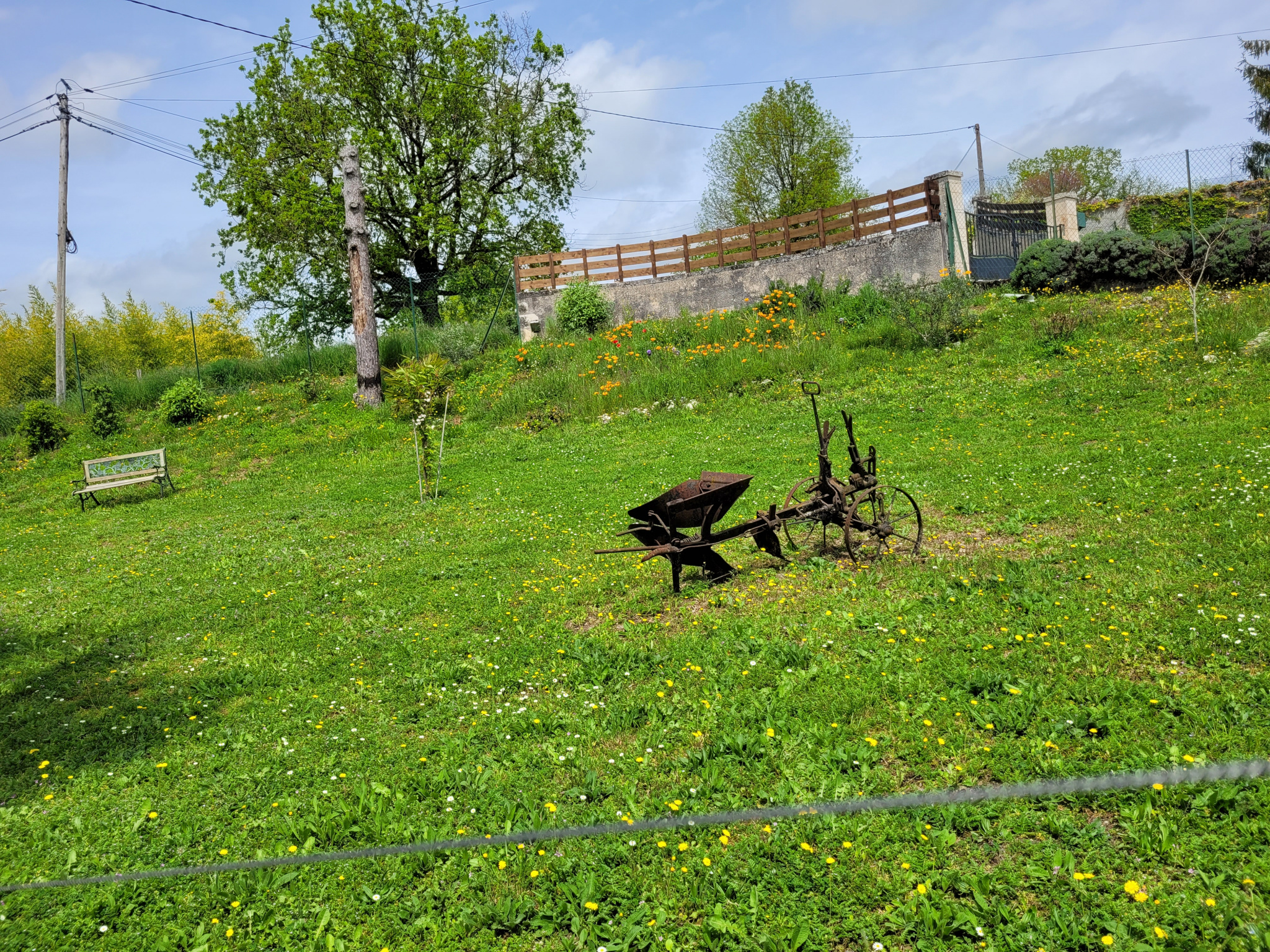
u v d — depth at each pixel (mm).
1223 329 14305
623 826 2816
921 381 16203
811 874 3537
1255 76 25938
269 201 29844
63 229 26219
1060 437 11305
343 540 11148
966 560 7148
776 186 40250
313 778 4844
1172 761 3852
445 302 30812
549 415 18734
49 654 7512
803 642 5871
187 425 22547
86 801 4793
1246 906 3057
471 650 6594
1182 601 5570
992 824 3703
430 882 3797
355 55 29797
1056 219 23141
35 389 29203
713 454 13672
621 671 5867
